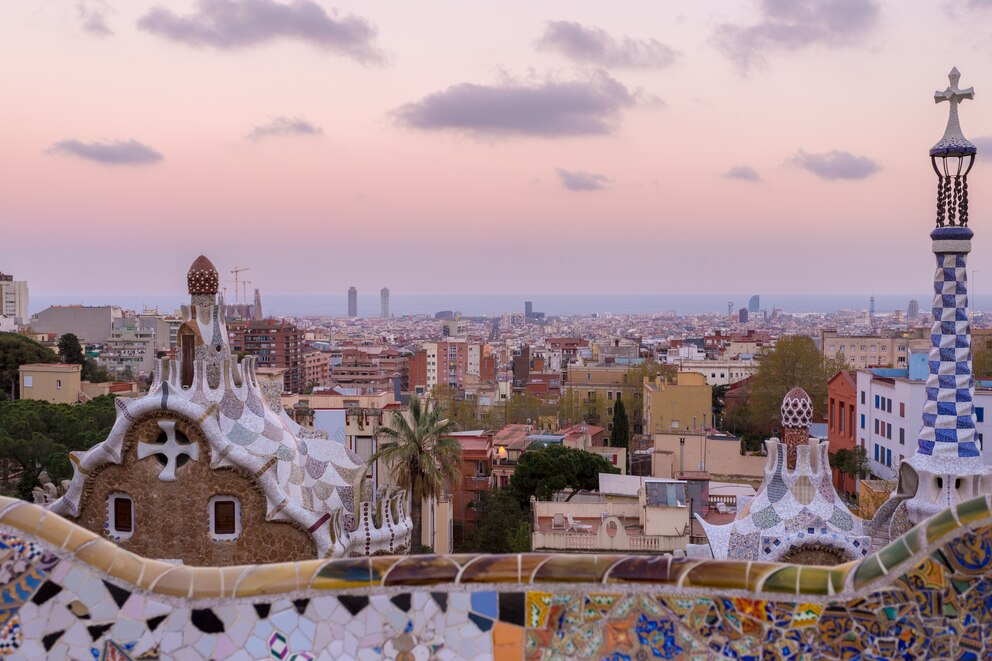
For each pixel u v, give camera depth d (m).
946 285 21.36
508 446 85.12
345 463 29.86
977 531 6.41
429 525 51.53
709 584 6.72
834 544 21.20
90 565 6.92
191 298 26.00
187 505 24.91
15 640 6.90
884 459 81.31
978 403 70.25
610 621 6.80
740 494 61.47
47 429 62.25
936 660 6.47
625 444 107.31
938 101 21.69
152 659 6.92
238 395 26.28
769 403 121.25
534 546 47.53
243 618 6.95
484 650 6.89
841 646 6.57
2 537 6.90
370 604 6.93
